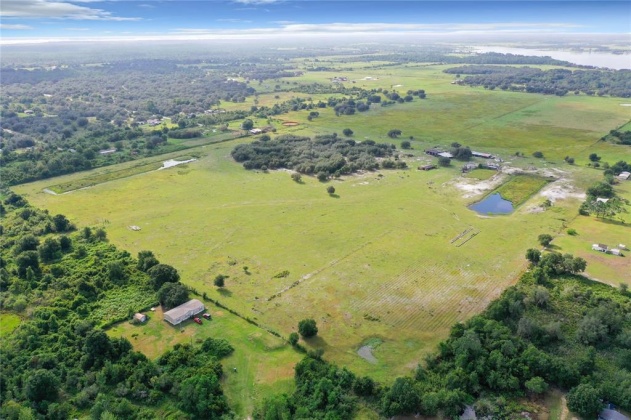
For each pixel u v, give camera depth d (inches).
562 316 3836.1
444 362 3307.1
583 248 4985.2
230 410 2945.4
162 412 2933.1
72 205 6318.9
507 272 4581.7
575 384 3083.2
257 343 3580.2
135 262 4704.7
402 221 5782.5
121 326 3777.1
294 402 2965.1
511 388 3083.2
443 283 4399.6
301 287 4340.6
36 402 2955.2
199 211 6112.2
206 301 4126.5
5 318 3887.8
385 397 2955.2
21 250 4891.7
